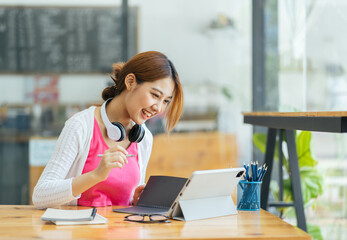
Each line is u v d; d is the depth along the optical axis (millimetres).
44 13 4258
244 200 2072
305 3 3988
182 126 4270
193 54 4289
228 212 1963
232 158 4316
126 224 1757
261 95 4262
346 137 3973
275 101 4188
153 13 4262
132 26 4262
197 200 1889
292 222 3654
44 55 4273
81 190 1914
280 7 4145
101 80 4289
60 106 4297
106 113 2176
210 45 4293
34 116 4297
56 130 4309
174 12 4270
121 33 4266
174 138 4258
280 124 2377
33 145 4305
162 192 2072
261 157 4309
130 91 2084
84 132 2107
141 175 2348
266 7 4215
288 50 4105
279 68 4156
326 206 3953
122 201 2225
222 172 1864
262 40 4238
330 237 3920
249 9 4285
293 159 2613
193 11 4277
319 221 3936
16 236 1574
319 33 3926
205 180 1829
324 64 3902
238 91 4301
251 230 1688
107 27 4266
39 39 4262
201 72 4289
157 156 4246
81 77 4289
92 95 4293
